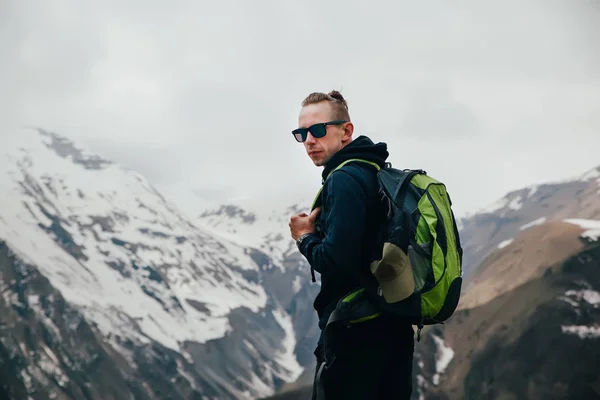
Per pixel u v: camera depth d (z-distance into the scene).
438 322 3.83
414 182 3.87
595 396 95.44
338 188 3.91
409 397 4.03
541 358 104.12
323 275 4.07
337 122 4.28
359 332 3.88
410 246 3.70
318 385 3.96
